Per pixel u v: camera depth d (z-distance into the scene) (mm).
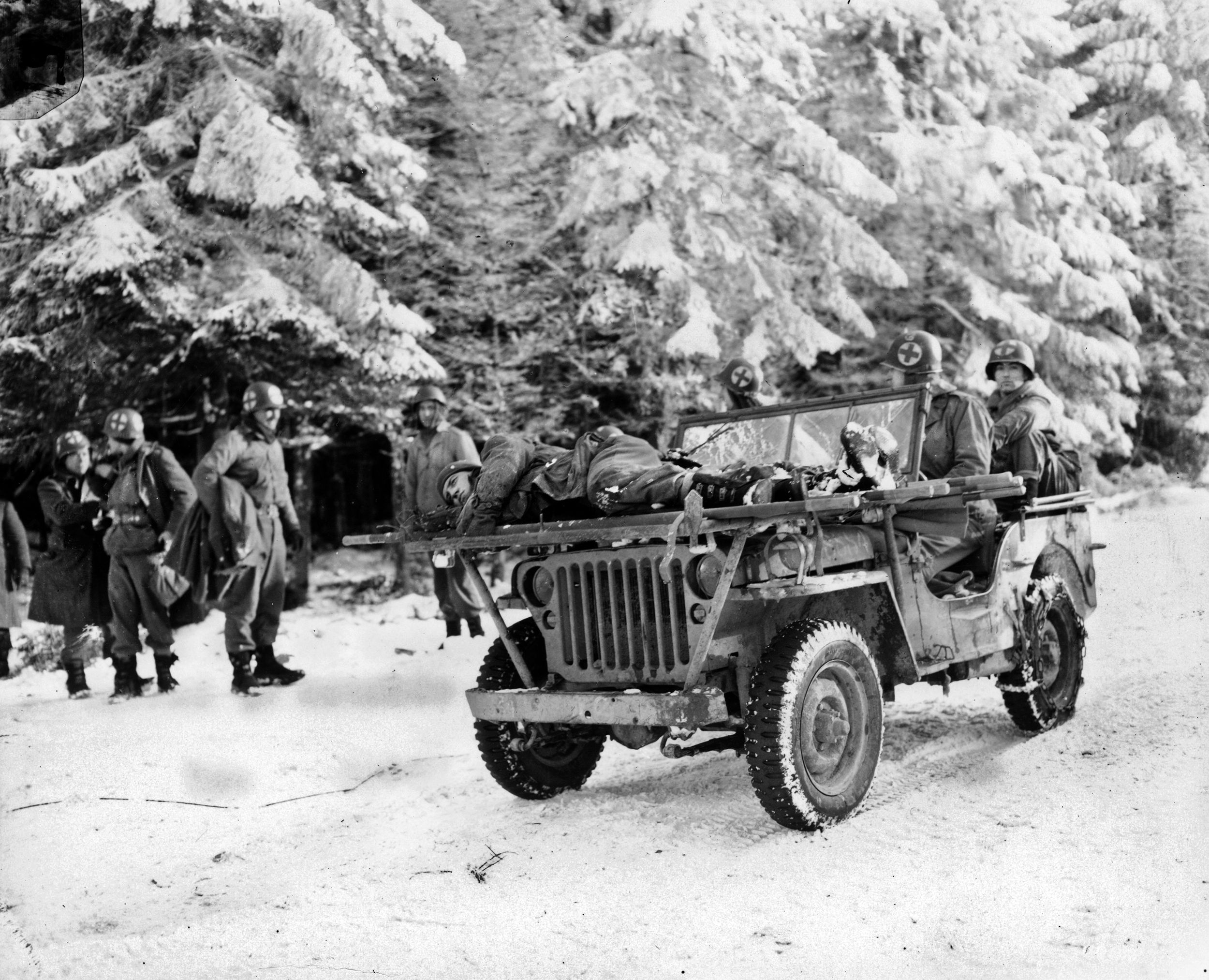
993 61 16047
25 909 4055
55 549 8406
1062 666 5957
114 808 5379
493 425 13836
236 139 11125
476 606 9641
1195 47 17000
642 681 4664
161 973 3377
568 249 13812
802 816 4266
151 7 11516
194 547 7973
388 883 4098
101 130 11766
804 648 4359
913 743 5723
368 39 12414
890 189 13508
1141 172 17312
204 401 12711
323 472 17359
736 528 4219
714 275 13414
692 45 12852
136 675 8258
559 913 3678
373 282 11742
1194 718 5652
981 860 3877
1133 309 17797
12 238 11570
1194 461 17766
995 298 15219
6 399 11844
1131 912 3316
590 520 4547
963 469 5633
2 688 9125
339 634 10461
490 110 13758
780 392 15242
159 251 11289
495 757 5012
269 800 5512
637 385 14023
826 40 14773
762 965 3156
